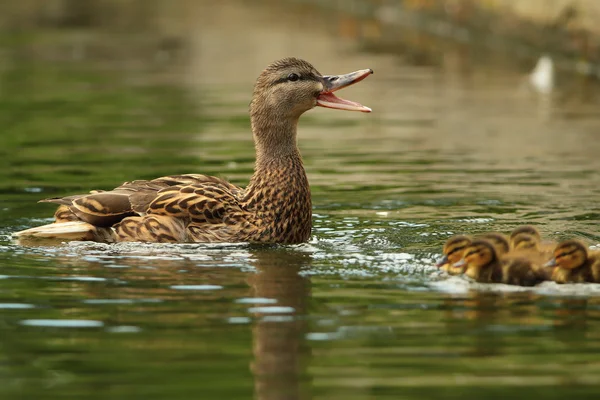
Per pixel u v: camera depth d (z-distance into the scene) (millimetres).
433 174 16656
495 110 22516
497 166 17172
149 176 16500
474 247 10820
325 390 8023
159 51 32125
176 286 10734
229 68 28672
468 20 32531
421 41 32438
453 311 9820
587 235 12727
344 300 10211
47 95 24953
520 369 8391
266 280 10953
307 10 41656
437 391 7992
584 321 9508
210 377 8297
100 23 39562
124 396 7945
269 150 13234
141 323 9562
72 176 16516
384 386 8078
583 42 27125
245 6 44000
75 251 12227
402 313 9781
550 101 23406
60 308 10023
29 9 44750
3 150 18766
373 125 21266
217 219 12820
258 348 8883
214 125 21109
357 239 12844
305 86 13219
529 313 9750
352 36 33469
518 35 29953
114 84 26578
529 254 10914
